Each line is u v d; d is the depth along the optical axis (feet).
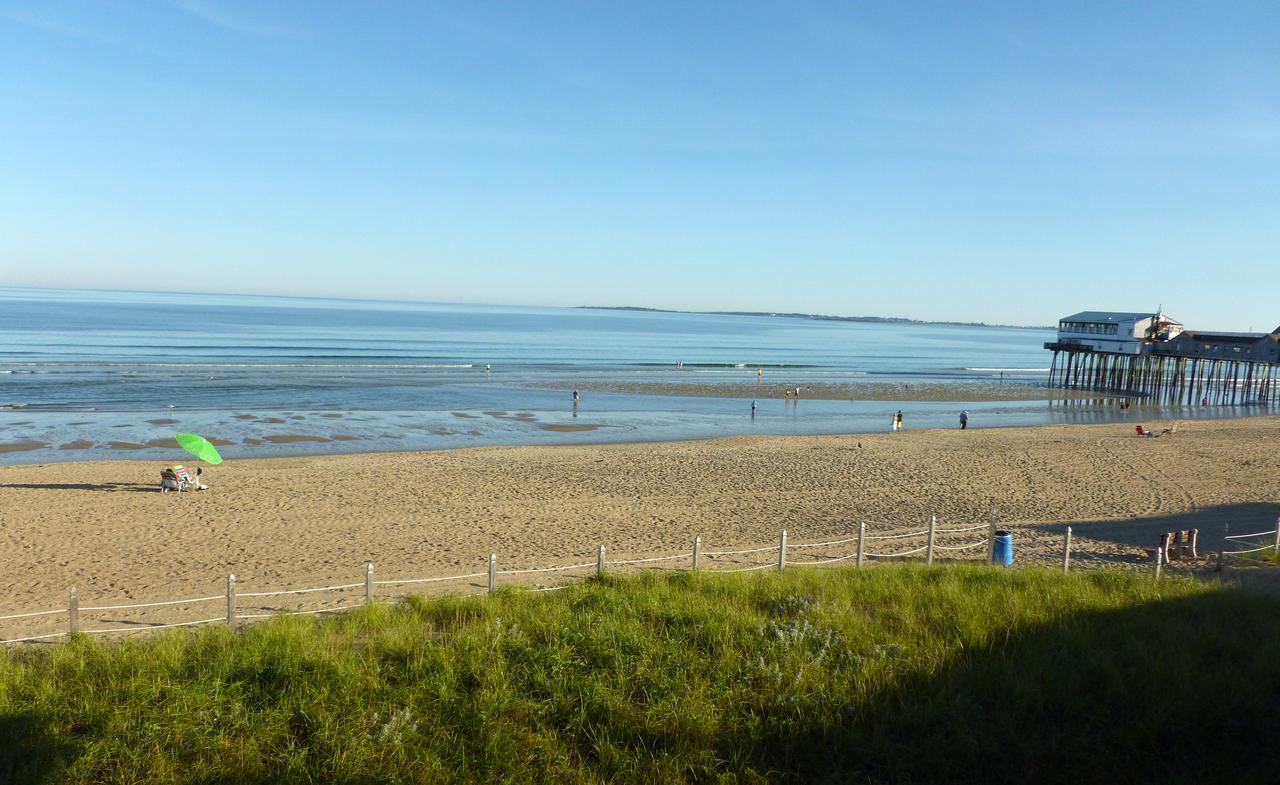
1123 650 33.65
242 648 34.09
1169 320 265.95
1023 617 38.19
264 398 194.29
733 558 67.05
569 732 28.17
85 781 25.52
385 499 92.32
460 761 26.48
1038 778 25.76
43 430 142.82
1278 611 40.68
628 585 46.39
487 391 222.89
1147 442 148.56
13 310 639.35
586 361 343.05
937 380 300.61
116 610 49.90
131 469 108.27
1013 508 92.58
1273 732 27.78
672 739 27.66
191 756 26.71
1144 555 68.44
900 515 88.79
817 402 225.56
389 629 37.04
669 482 105.91
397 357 329.11
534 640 35.29
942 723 28.22
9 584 58.80
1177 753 26.91
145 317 602.03
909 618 37.93
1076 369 285.02
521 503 91.50
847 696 29.81
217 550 69.51
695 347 488.02
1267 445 145.18
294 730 28.30
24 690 30.09
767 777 25.98
